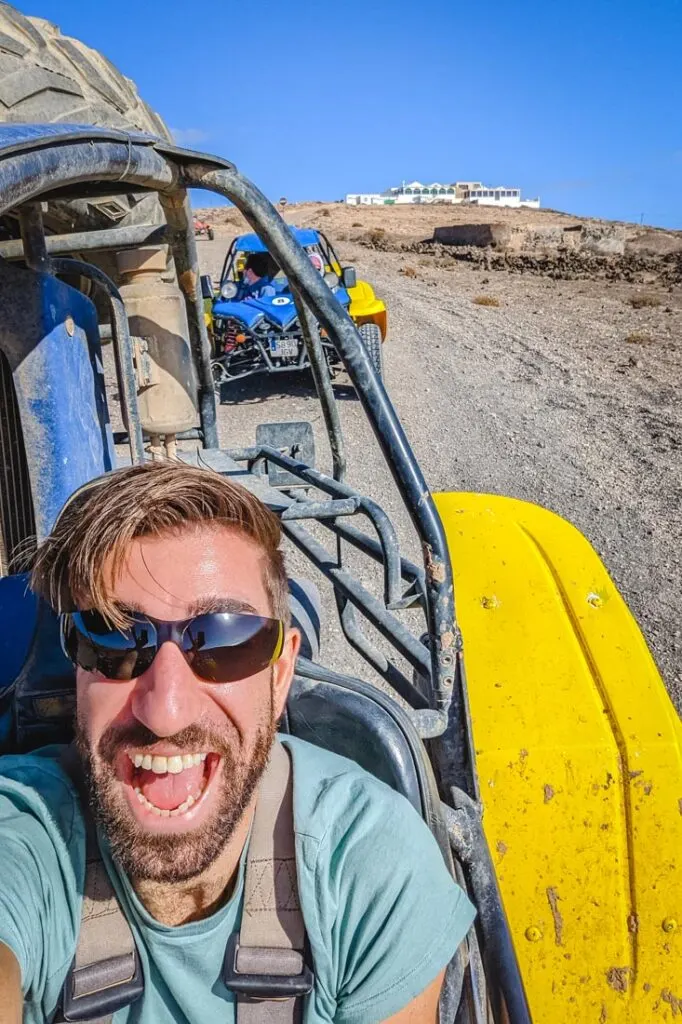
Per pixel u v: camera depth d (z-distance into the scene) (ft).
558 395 13.37
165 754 1.41
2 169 1.35
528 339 19.40
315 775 1.64
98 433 2.58
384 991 1.49
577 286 33.86
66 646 1.47
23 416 2.26
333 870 1.53
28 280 2.22
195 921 1.47
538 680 2.46
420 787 1.83
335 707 1.97
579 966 2.12
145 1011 1.45
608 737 2.34
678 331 20.88
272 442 4.29
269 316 12.39
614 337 19.86
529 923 2.15
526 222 97.30
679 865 2.19
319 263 12.89
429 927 1.53
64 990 1.42
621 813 2.25
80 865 1.49
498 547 2.88
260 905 1.48
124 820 1.42
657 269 41.50
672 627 5.65
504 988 1.80
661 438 10.68
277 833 1.54
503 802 2.27
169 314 3.36
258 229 2.00
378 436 1.97
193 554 1.43
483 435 10.80
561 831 2.23
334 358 12.76
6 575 2.43
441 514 3.07
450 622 2.04
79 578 1.42
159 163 1.94
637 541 7.21
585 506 8.11
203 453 4.08
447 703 2.08
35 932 1.41
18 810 1.55
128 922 1.47
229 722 1.44
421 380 14.38
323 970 1.48
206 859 1.42
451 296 29.25
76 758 1.65
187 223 2.99
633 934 2.14
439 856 1.63
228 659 1.43
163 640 1.40
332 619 5.82
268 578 1.53
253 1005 1.44
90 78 3.61
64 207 3.46
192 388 3.57
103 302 3.97
